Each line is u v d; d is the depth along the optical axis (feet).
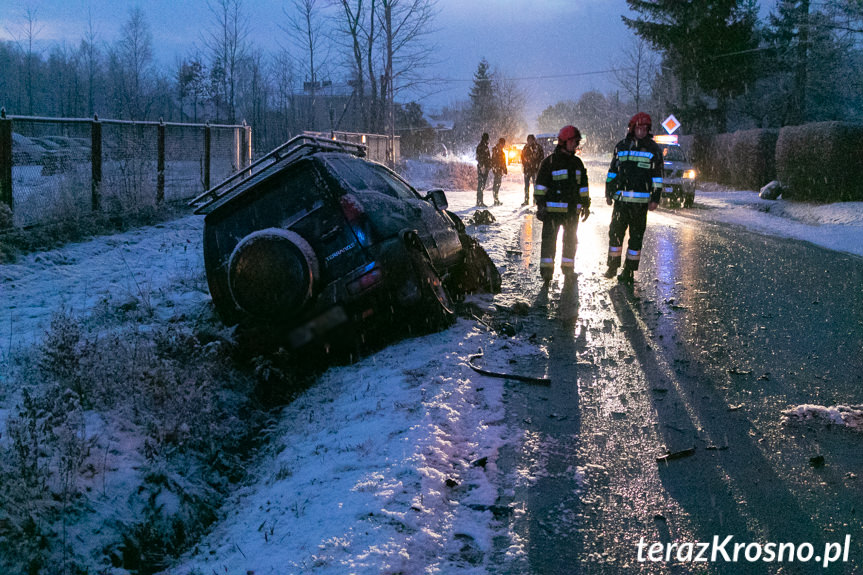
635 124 30.66
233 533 12.71
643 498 12.78
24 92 251.80
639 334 23.49
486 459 14.08
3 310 26.32
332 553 10.75
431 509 12.11
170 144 55.67
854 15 92.84
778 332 23.67
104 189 45.98
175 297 28.45
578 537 11.53
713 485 13.24
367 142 100.27
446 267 24.80
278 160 22.09
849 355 21.02
